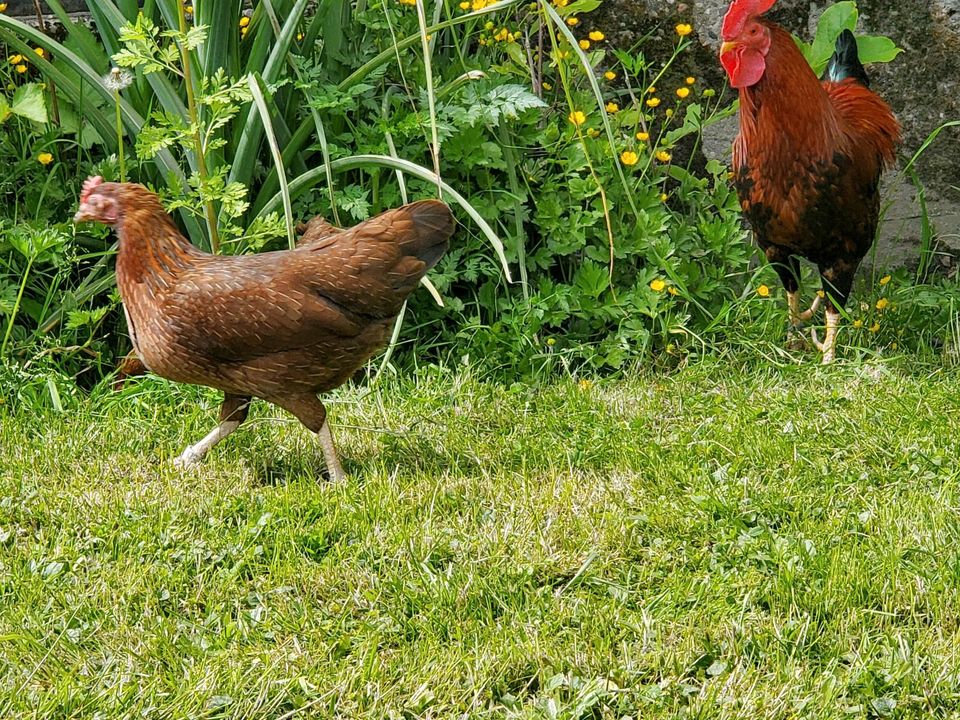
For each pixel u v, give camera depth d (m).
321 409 5.24
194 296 4.97
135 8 6.73
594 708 3.65
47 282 6.89
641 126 8.05
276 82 6.39
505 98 6.70
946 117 7.97
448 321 7.05
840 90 6.92
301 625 4.09
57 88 7.18
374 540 4.64
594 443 5.60
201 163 5.98
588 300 6.92
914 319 7.36
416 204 5.17
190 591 4.34
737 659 3.89
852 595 4.17
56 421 5.88
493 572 4.36
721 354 6.83
